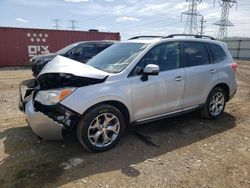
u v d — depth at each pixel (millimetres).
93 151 3994
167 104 4688
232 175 3502
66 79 3918
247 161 3883
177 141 4547
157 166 3709
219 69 5492
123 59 4496
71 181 3338
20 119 5664
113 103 4102
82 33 19734
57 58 4496
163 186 3256
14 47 17844
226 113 6191
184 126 5246
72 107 3676
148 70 4105
